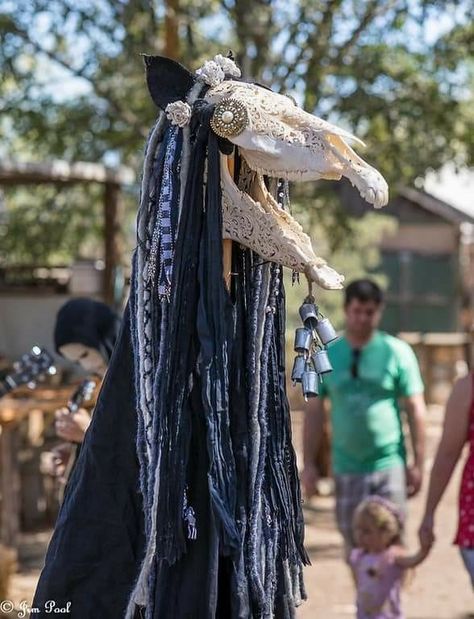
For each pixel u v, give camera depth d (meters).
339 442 6.14
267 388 2.93
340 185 11.56
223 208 2.84
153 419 2.78
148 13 9.75
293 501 2.99
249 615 2.80
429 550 5.36
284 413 2.97
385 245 22.08
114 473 2.92
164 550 2.73
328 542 9.12
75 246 13.30
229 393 2.85
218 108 2.75
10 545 7.85
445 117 10.84
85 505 2.93
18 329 10.21
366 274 16.89
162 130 2.91
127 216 12.82
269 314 2.93
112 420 2.93
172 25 9.60
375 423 6.04
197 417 2.80
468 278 22.72
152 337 2.85
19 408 6.58
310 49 10.36
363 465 6.08
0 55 10.75
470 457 4.80
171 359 2.77
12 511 7.88
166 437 2.75
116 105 11.13
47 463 9.16
